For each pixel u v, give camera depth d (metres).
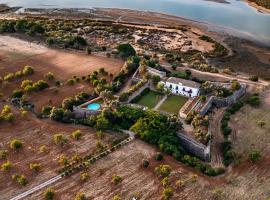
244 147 119.56
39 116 129.12
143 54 176.38
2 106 133.38
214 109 137.88
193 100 136.88
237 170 110.56
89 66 162.12
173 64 160.25
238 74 166.38
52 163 109.25
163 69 157.00
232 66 176.50
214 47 195.25
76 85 147.62
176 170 108.38
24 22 195.12
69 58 169.00
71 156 112.00
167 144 115.25
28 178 103.88
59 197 98.50
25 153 112.56
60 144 116.12
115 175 105.19
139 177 105.62
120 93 141.25
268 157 115.81
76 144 116.69
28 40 185.25
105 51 178.38
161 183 103.75
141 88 141.00
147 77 146.00
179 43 198.38
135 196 99.50
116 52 174.88
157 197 99.50
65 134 120.88
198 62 173.75
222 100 138.12
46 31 198.25
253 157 112.38
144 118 123.00
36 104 135.75
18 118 127.75
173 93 142.75
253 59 184.75
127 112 126.06
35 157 111.25
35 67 160.12
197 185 103.81
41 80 147.75
